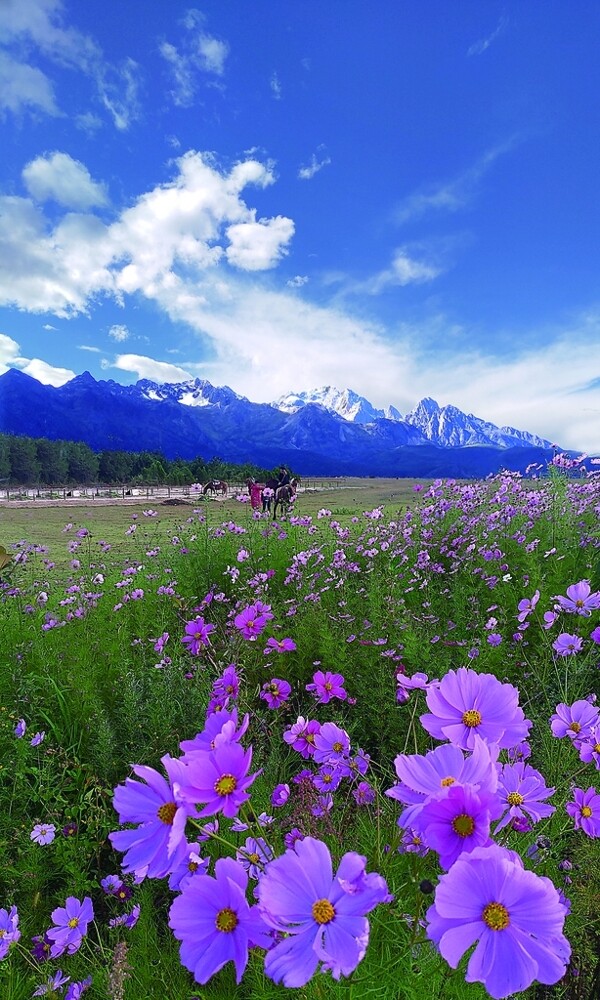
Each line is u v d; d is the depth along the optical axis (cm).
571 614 319
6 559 475
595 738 129
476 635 322
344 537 535
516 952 60
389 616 338
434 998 100
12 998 143
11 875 185
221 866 75
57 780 229
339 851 135
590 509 548
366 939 61
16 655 311
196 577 479
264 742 234
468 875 64
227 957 67
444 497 649
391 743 252
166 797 80
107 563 573
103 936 174
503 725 87
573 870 150
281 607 388
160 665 279
